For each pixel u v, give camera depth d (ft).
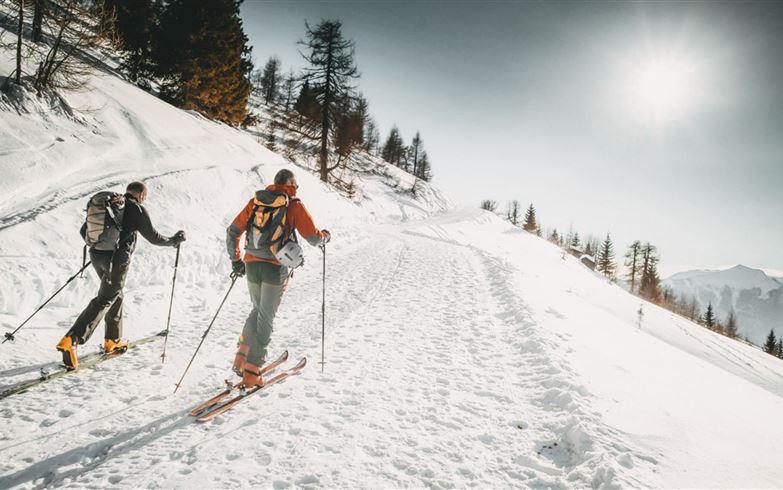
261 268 11.93
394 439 10.32
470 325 20.81
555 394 12.79
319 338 17.90
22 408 11.02
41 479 8.43
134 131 37.99
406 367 15.11
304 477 8.66
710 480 9.02
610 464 8.85
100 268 13.60
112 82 46.01
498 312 23.36
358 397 12.48
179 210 30.83
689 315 288.30
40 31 33.63
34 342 15.07
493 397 13.08
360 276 31.94
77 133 31.17
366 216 84.64
